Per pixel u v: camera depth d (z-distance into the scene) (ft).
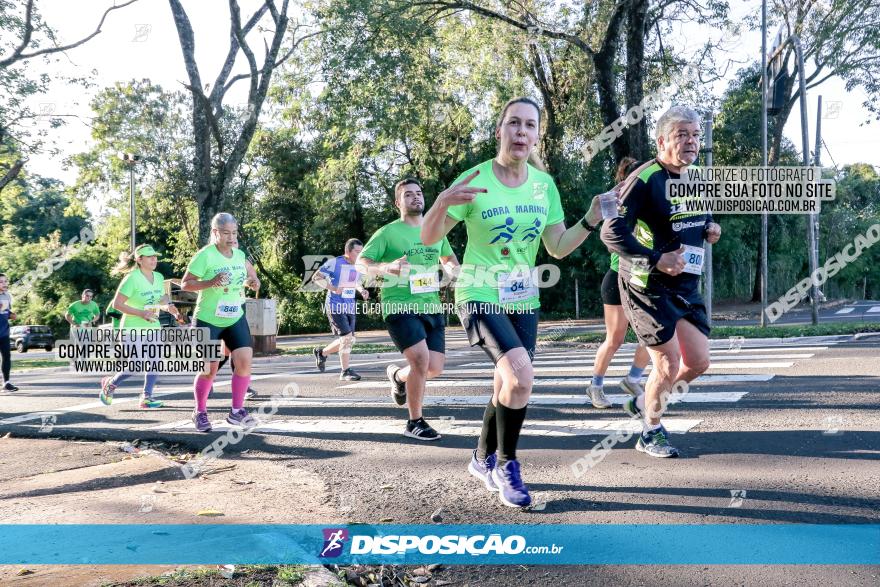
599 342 46.91
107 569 9.12
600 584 8.75
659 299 13.66
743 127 114.01
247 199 125.80
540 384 26.09
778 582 8.52
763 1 52.08
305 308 124.98
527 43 72.23
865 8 73.00
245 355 20.38
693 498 11.79
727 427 17.12
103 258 158.10
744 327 48.83
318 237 121.60
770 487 12.17
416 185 18.52
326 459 16.07
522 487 11.84
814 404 19.43
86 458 17.39
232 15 70.59
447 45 79.51
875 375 24.00
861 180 142.72
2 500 13.33
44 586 8.58
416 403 17.92
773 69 57.26
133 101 84.53
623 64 68.23
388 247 18.44
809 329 45.11
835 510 10.89
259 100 72.54
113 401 28.35
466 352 48.83
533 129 11.79
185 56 69.97
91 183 101.35
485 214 11.84
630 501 11.80
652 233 13.82
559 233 12.73
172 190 105.81
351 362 44.65
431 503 12.23
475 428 18.85
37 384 40.14
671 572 8.96
